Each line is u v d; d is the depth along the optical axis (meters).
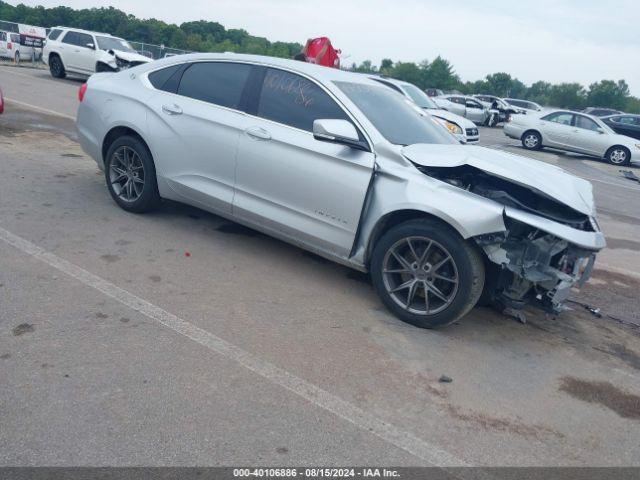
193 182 5.06
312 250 4.56
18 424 2.60
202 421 2.79
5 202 5.41
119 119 5.39
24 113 10.64
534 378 3.70
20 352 3.13
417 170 4.04
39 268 4.16
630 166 18.58
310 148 4.32
